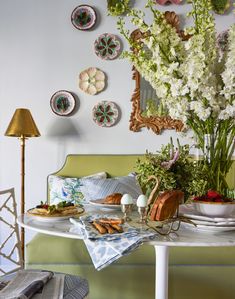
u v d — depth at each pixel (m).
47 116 3.07
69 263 2.07
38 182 3.07
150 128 3.03
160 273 1.44
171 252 2.05
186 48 1.28
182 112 1.35
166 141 3.03
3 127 3.07
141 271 2.06
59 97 3.06
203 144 1.42
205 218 1.27
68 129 3.07
